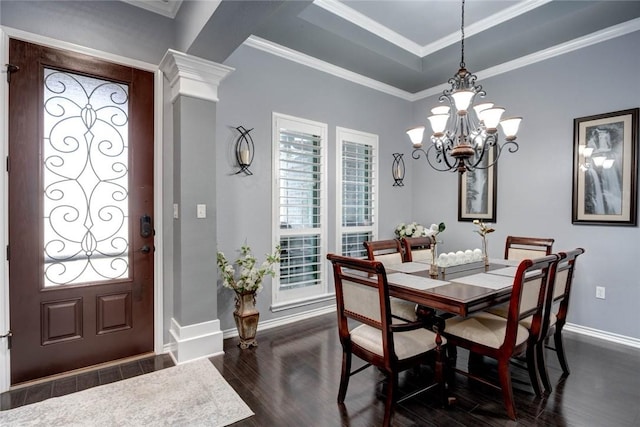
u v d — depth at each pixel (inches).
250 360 104.5
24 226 89.6
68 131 95.6
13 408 78.7
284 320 137.7
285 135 137.9
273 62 134.2
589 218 125.4
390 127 180.2
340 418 75.9
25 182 89.6
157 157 109.3
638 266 115.3
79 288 97.1
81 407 79.1
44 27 91.1
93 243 99.7
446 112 98.5
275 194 133.6
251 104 127.8
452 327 84.0
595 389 87.6
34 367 91.0
